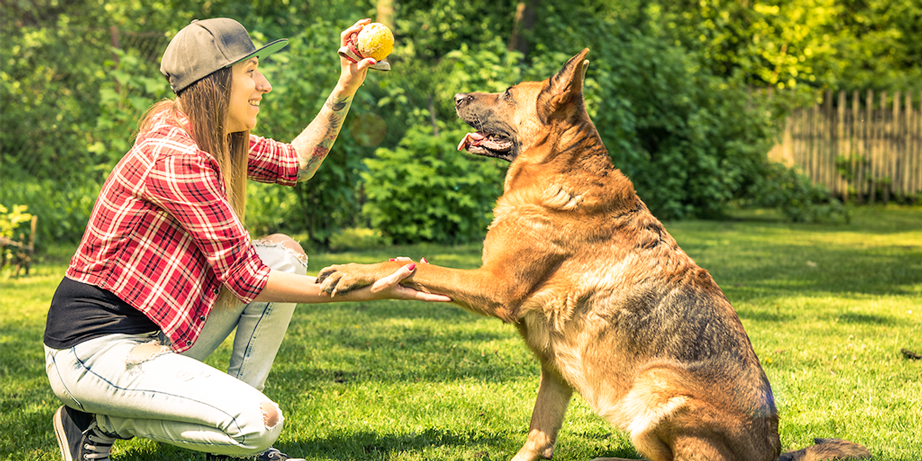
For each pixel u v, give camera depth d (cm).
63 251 876
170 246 214
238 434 204
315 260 775
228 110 224
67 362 210
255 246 258
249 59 225
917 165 1526
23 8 1362
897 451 279
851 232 1110
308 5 1678
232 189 244
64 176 975
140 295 210
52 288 653
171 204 206
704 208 1365
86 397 211
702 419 230
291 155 285
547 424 271
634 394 241
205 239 210
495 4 2053
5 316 535
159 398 205
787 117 1480
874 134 1512
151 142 210
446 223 976
